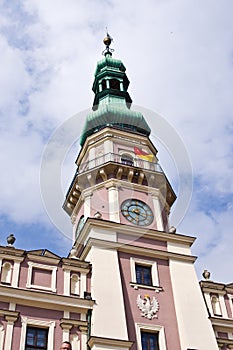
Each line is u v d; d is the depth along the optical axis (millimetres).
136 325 32000
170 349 31531
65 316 30984
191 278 35469
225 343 33281
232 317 34938
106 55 58844
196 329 32469
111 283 33031
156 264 35844
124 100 51875
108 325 30672
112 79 54000
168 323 32844
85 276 33375
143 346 31422
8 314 29766
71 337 30234
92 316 31031
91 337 29484
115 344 29672
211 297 35719
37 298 30922
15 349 28656
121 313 31562
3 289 30484
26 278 31781
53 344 29578
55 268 32969
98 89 53844
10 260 32281
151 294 34000
